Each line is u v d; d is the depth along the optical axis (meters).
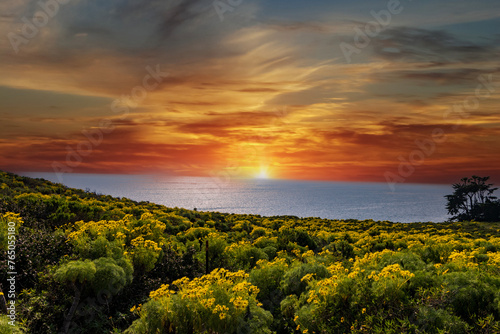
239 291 5.47
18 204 13.77
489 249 13.29
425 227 38.50
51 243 8.62
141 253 8.22
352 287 5.18
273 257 12.31
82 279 6.11
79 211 15.36
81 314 6.21
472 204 86.88
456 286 4.72
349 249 14.51
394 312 4.58
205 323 5.07
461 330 4.05
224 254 11.29
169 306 5.05
